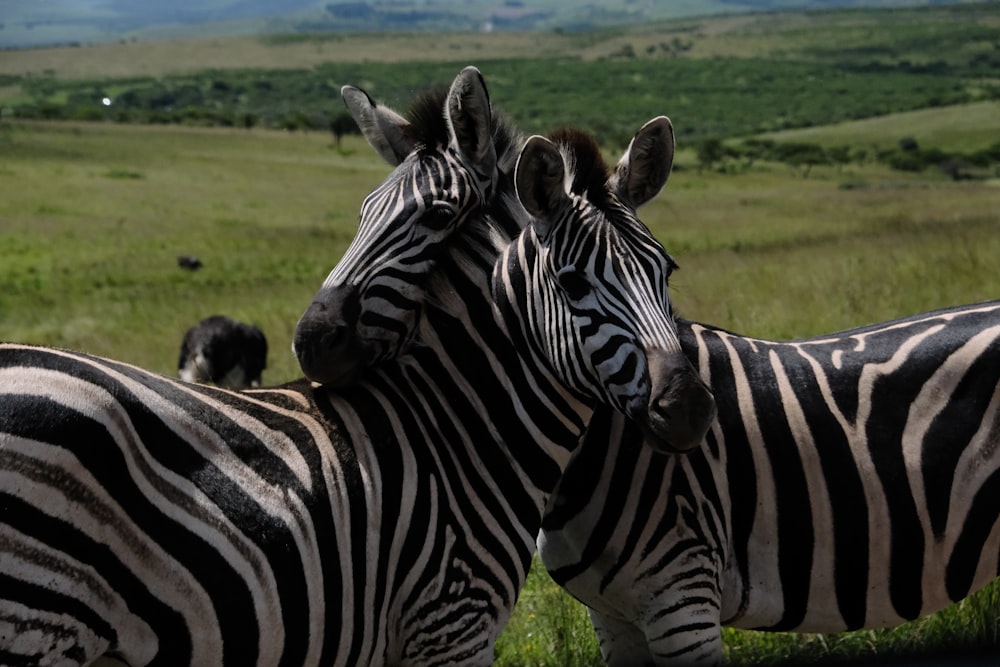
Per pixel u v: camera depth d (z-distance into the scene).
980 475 4.84
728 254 25.02
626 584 4.70
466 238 4.54
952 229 23.34
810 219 40.44
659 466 4.64
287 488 3.52
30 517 2.96
